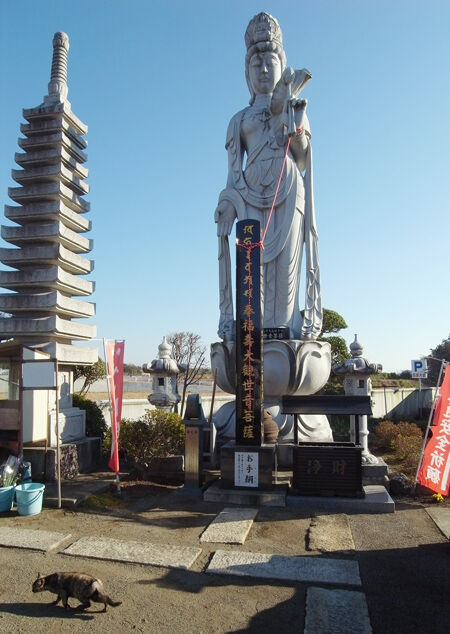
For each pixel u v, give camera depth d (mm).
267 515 9773
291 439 13766
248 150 16641
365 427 12625
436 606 6152
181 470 12797
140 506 10406
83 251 15625
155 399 15688
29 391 12219
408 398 31469
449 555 7801
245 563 7227
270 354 14219
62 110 14617
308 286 15578
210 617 5785
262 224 15859
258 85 17047
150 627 5574
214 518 9531
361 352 14141
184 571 7027
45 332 13531
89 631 5484
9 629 5492
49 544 7945
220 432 14867
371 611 6008
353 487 10500
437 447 11047
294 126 15016
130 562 7285
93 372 23938
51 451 12102
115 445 11492
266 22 17047
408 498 11266
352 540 8391
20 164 14883
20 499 9633
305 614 5844
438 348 46875
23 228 14242
